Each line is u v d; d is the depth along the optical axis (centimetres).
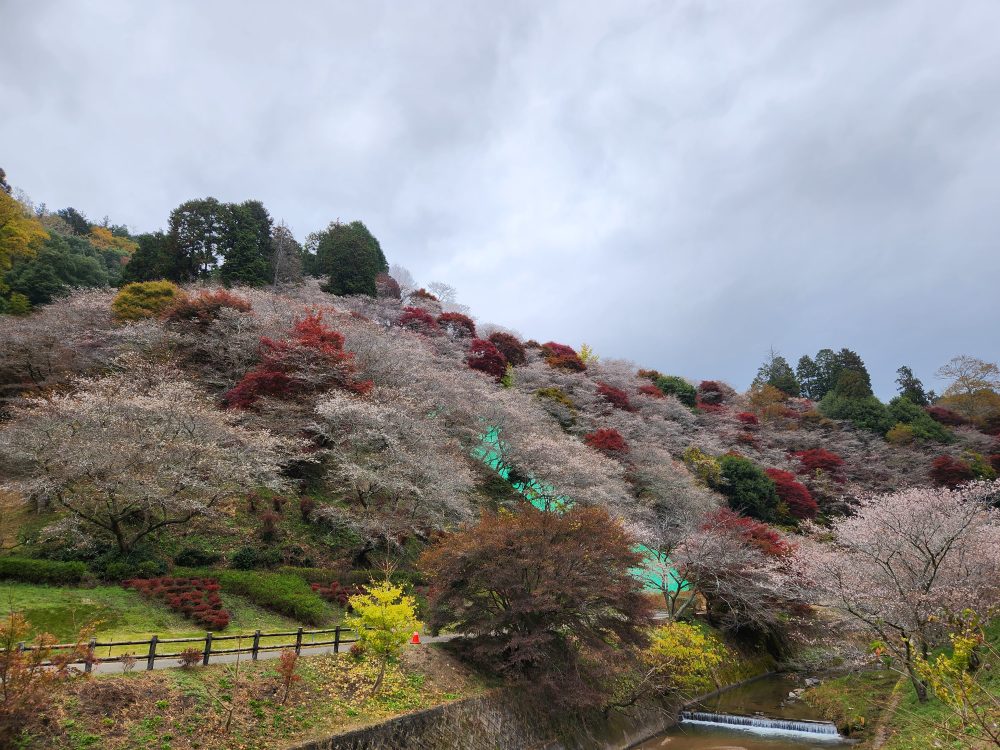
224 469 1950
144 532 1859
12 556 1675
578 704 1523
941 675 688
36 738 880
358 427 2494
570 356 5719
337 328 3328
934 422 5600
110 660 1123
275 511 2339
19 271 4191
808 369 8275
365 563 2245
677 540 2783
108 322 3278
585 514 1830
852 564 1897
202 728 1043
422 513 2486
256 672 1259
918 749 1260
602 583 1666
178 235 4775
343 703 1275
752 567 2550
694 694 2162
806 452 5025
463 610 1758
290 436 2514
